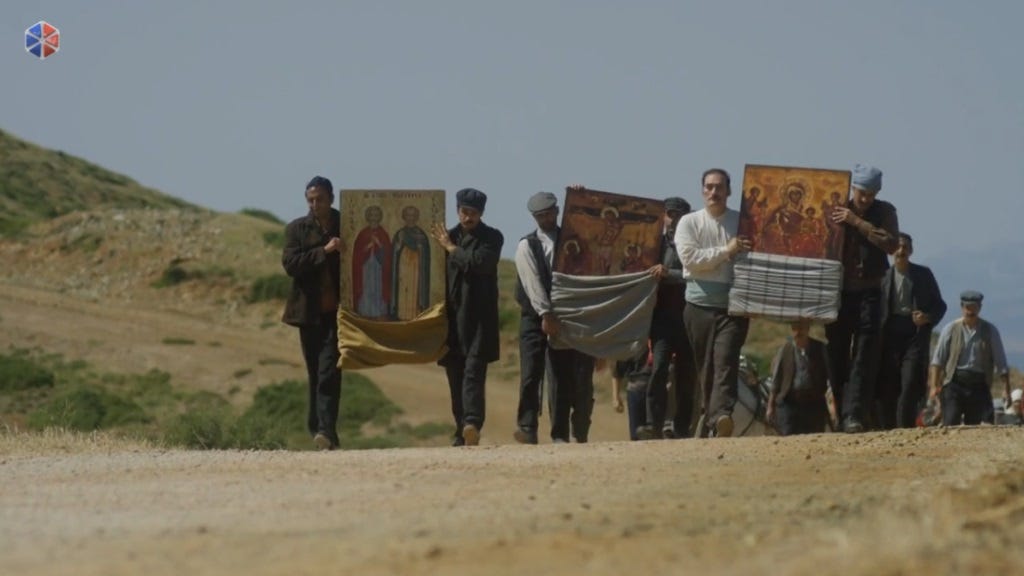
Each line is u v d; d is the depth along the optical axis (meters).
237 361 145.50
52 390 128.25
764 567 18.14
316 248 41.09
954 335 49.16
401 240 41.44
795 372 44.12
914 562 17.81
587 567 18.64
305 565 19.11
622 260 41.50
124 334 160.00
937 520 20.91
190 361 144.75
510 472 30.09
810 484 27.58
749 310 39.16
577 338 41.41
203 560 19.73
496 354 41.31
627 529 21.58
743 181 39.34
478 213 41.09
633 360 44.03
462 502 25.41
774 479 28.41
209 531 22.61
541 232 41.88
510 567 18.73
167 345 152.50
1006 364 49.06
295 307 41.50
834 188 39.19
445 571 18.50
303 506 25.50
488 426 122.44
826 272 39.06
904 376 43.31
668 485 27.39
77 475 31.53
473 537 21.17
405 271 41.44
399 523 22.94
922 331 43.25
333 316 41.62
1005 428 37.53
